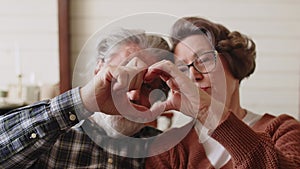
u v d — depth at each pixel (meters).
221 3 1.94
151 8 1.93
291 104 1.99
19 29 1.91
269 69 1.98
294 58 1.97
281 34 1.97
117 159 1.00
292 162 0.80
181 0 1.93
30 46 1.91
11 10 1.90
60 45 1.87
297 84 1.98
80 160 0.99
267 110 1.98
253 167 0.78
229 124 0.79
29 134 0.80
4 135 0.82
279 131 0.97
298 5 1.95
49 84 1.83
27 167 0.88
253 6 1.95
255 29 1.96
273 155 0.78
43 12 1.90
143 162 1.02
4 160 0.82
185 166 0.99
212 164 0.97
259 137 0.80
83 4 1.92
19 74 1.78
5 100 1.70
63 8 1.86
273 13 1.96
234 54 1.07
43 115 0.79
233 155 0.80
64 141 1.00
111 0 1.92
